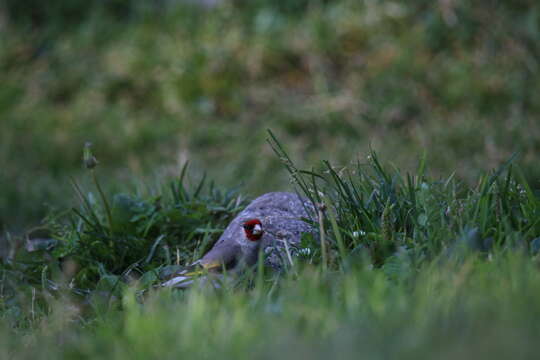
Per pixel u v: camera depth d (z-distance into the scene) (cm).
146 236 827
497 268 500
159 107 1767
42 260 788
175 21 1948
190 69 1788
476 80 1694
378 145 1534
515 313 408
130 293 585
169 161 1538
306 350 390
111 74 1839
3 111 1783
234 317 464
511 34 1786
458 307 436
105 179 1445
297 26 1880
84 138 1658
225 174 1404
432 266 517
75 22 2047
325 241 657
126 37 1948
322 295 493
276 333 430
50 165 1616
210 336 446
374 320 436
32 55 1959
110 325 532
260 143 1581
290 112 1680
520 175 692
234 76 1786
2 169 1555
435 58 1770
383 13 1867
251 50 1817
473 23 1811
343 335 410
